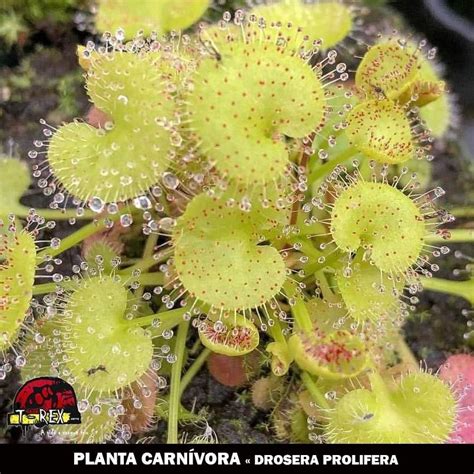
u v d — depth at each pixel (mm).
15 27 143
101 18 124
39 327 108
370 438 99
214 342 97
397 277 107
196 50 104
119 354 100
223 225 97
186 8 122
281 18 120
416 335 135
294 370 121
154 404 111
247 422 122
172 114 94
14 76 143
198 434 121
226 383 122
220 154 90
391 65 112
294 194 105
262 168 91
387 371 117
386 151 102
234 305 96
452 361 126
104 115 121
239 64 92
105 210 120
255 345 99
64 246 107
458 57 158
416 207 102
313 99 94
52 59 146
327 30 122
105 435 106
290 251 114
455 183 148
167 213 114
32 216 104
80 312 102
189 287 96
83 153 98
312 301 112
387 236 102
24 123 141
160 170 96
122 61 96
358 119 104
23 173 124
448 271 141
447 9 161
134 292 117
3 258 108
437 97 110
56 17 146
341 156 110
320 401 108
